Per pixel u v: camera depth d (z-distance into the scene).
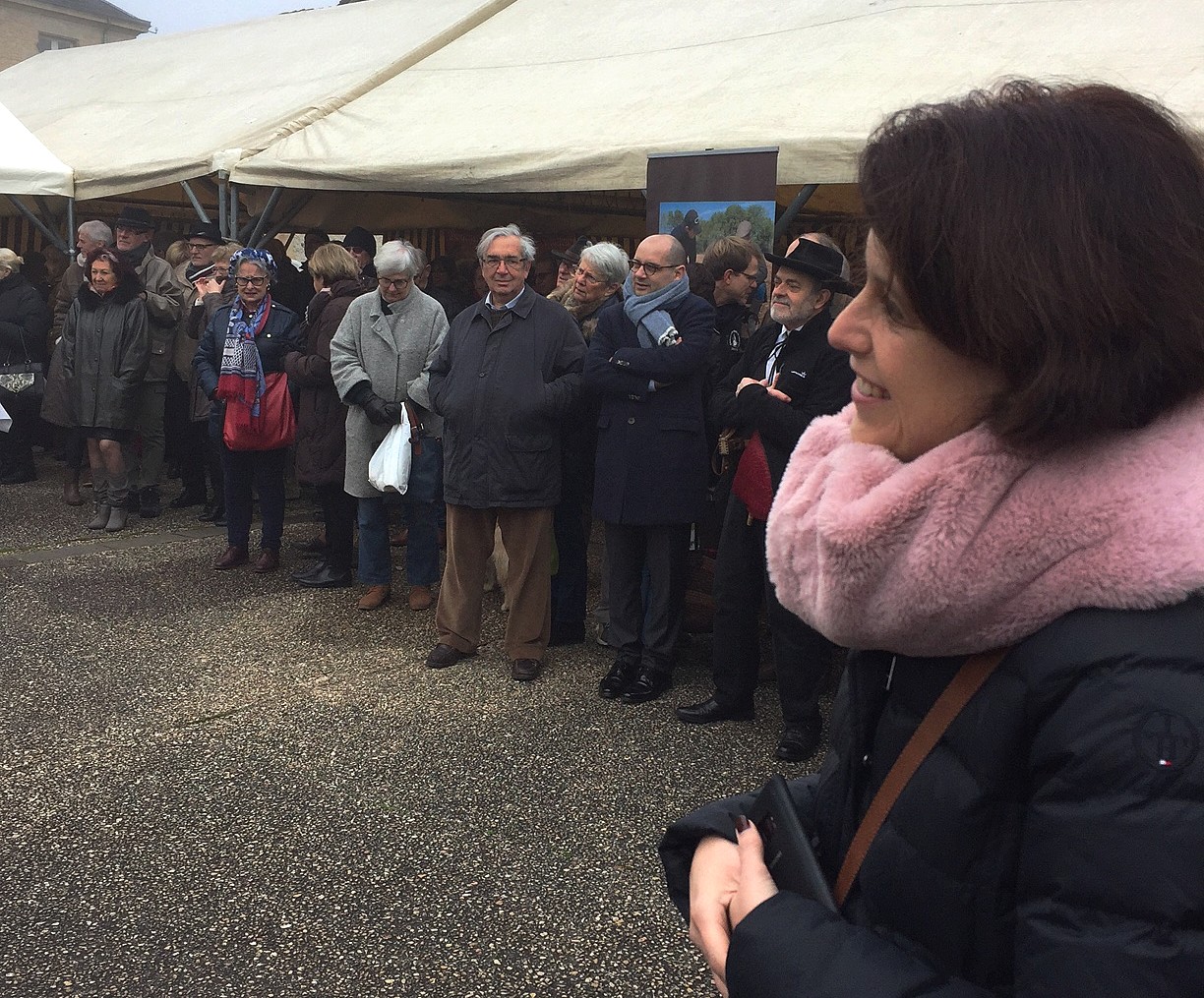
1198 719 0.60
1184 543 0.62
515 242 4.16
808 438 0.89
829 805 0.90
